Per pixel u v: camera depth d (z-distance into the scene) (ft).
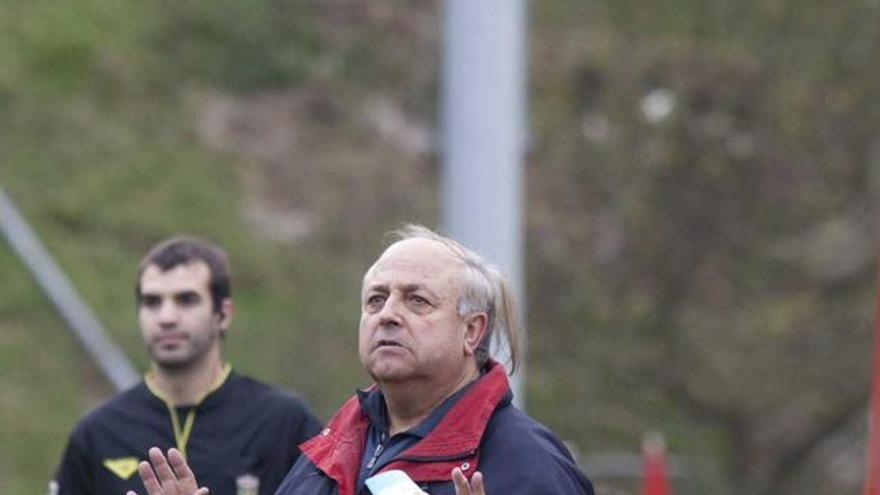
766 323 175.42
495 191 80.89
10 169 165.78
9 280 146.61
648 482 80.12
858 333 175.22
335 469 43.01
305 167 185.47
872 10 176.45
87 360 142.92
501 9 80.84
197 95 189.78
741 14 179.22
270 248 170.81
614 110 178.19
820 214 178.70
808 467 180.14
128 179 171.63
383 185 184.75
